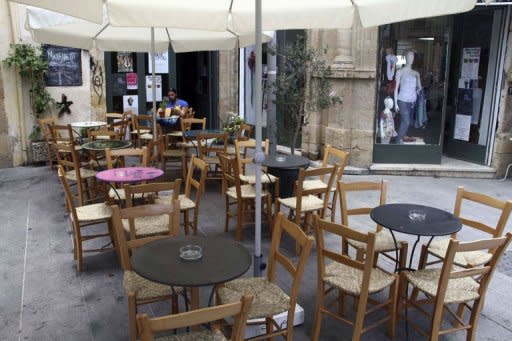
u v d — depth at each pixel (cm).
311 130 893
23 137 893
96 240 518
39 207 635
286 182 565
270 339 318
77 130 930
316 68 754
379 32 805
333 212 547
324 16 414
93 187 639
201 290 401
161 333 336
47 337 338
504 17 789
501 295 404
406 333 333
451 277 294
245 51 1130
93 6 323
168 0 420
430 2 368
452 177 830
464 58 877
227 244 306
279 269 447
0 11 842
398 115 845
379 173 838
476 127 868
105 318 363
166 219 443
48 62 912
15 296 394
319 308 325
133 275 321
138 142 849
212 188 737
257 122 342
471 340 321
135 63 1070
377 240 393
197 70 1244
